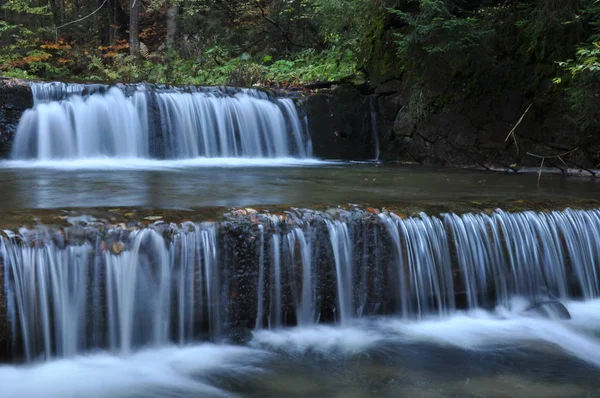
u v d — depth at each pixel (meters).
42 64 19.17
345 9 14.77
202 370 4.49
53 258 4.45
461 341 5.20
